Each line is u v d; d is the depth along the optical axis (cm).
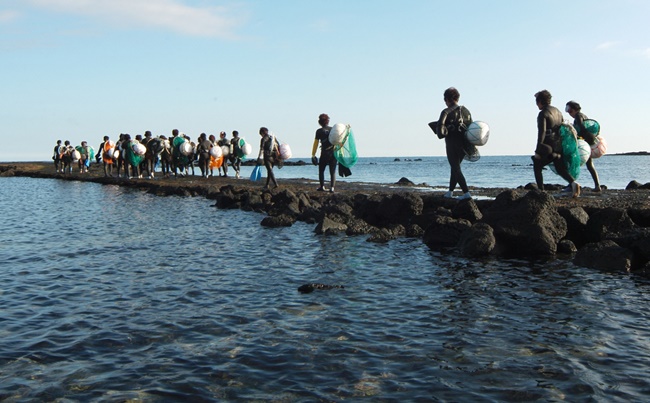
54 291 884
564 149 1343
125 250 1268
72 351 614
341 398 492
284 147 2253
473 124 1344
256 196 2123
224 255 1196
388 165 10812
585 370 543
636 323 688
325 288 877
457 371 546
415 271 1009
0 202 2580
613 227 1159
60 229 1641
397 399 488
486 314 733
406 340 635
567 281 914
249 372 551
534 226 1159
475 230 1171
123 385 525
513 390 502
